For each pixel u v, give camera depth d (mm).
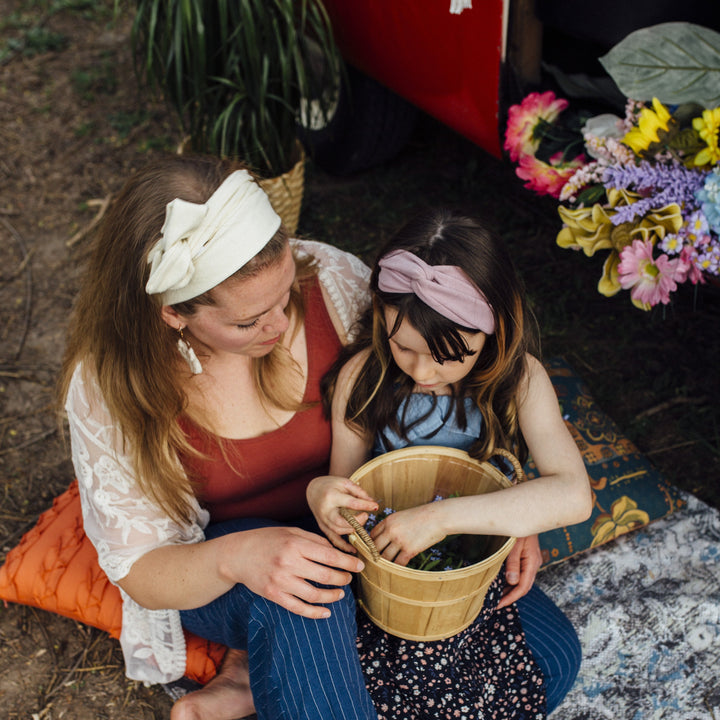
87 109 3850
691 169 1637
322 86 2730
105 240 1292
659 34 1543
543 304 2777
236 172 1236
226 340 1296
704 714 1734
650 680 1794
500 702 1552
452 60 2184
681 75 1541
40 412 2566
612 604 1925
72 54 4230
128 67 4109
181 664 1694
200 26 2357
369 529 1494
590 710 1748
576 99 2037
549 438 1541
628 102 1861
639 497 2039
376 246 3021
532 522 1399
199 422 1460
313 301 1607
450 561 1486
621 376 2555
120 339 1313
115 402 1361
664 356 2615
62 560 1855
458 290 1317
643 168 1628
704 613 1899
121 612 1784
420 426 1578
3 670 1896
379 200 3250
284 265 1248
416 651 1482
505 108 2107
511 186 3246
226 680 1666
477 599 1408
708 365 2582
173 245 1146
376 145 3211
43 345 2801
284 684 1312
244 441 1528
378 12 2357
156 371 1329
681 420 2418
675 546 2037
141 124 3746
